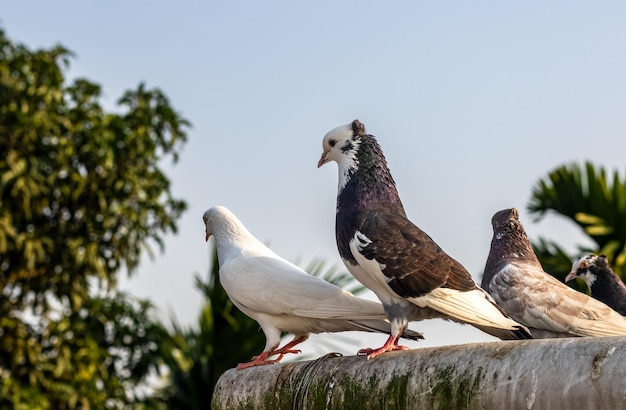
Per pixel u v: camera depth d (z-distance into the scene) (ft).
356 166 15.87
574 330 17.04
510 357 9.98
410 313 14.97
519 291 17.60
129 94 39.14
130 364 38.52
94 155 36.96
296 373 13.98
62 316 37.47
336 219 15.93
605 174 34.65
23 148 36.17
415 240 14.92
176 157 39.34
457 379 10.51
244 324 37.50
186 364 38.42
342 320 16.49
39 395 34.71
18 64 36.91
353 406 12.32
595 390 8.94
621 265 31.86
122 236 37.58
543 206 36.14
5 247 34.60
